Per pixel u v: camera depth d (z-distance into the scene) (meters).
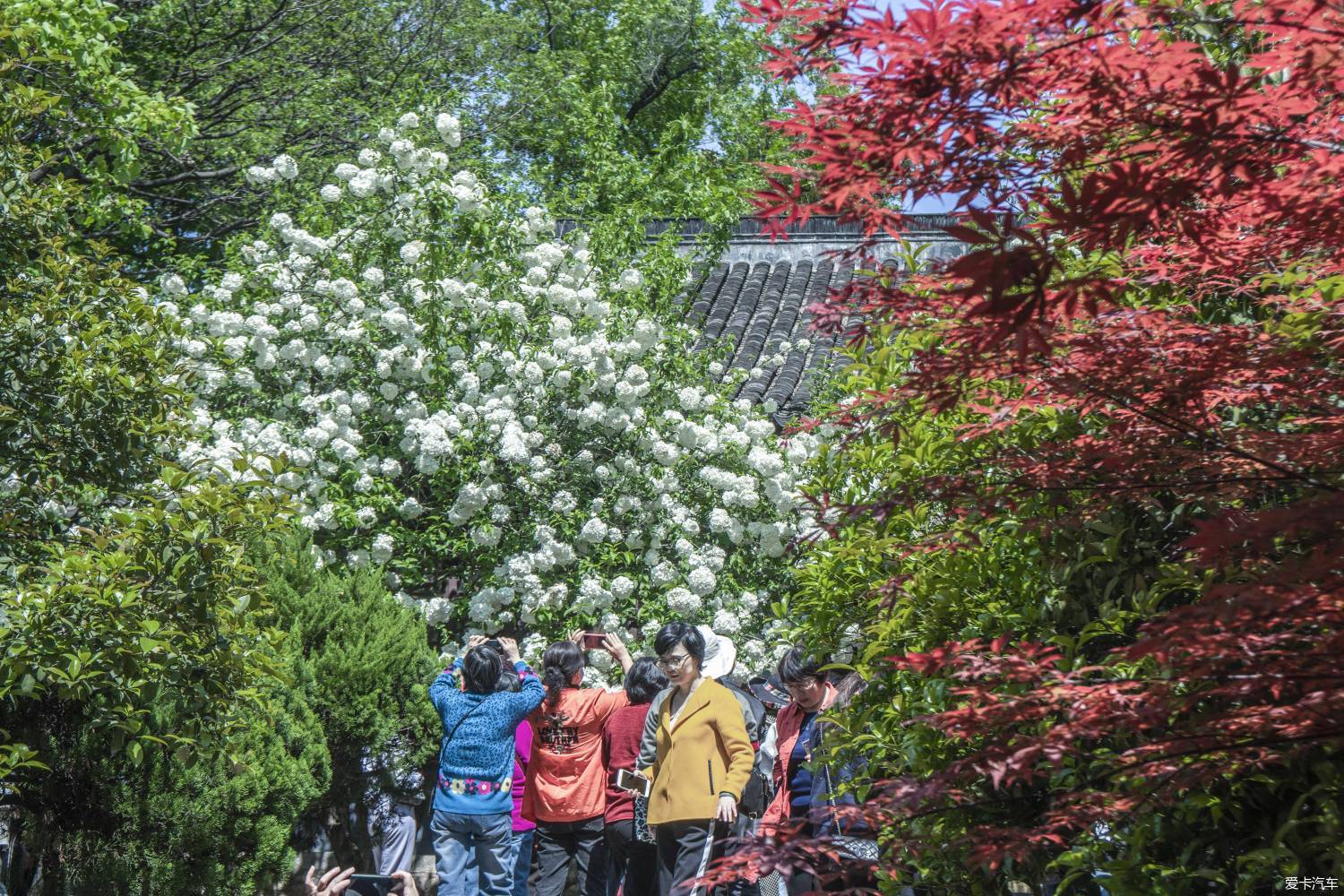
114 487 5.04
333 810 6.53
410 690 6.71
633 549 8.22
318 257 8.42
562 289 8.34
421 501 8.52
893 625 3.60
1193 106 2.13
